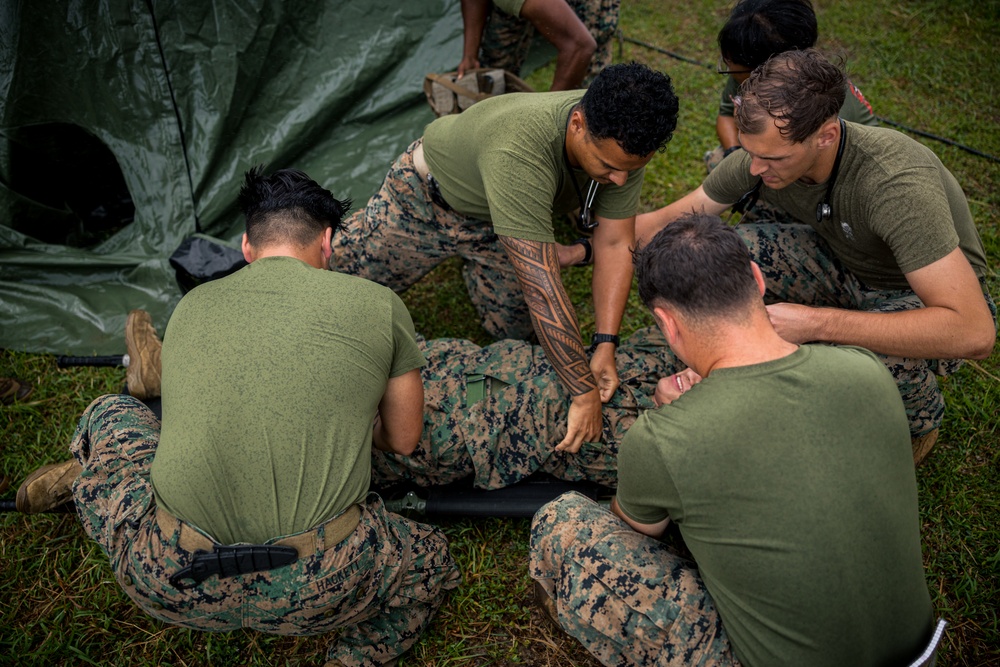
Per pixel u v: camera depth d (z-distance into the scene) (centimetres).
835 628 155
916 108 431
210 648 233
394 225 288
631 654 183
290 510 181
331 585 186
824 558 154
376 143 371
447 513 252
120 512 194
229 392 182
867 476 156
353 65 357
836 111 205
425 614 225
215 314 190
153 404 280
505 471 248
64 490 243
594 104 202
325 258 220
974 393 296
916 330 216
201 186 337
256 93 342
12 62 300
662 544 192
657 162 403
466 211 270
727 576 164
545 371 247
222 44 322
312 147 365
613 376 246
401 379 209
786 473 155
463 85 326
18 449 289
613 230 250
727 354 166
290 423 182
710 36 488
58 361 309
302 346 186
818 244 274
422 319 337
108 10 299
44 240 348
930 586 240
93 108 320
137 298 330
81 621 243
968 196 380
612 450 243
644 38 488
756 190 263
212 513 180
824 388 159
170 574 182
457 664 229
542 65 419
